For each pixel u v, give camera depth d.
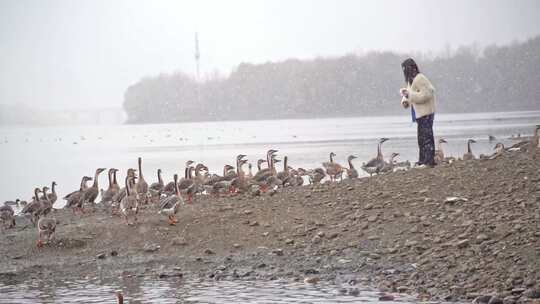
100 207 27.61
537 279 15.53
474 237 18.16
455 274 16.67
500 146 33.38
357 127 141.00
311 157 62.22
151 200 27.50
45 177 53.75
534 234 17.52
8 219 24.92
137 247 21.23
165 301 16.59
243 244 20.62
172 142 108.19
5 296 17.53
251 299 16.33
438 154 33.25
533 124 114.44
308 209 22.34
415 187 22.38
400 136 96.38
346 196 22.84
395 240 19.16
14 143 127.25
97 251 21.22
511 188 20.67
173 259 20.17
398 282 16.84
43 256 21.08
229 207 23.45
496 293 15.30
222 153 75.31
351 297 16.09
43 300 17.09
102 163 67.88
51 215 26.02
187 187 25.75
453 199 20.52
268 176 27.17
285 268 18.66
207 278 18.50
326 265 18.48
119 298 15.60
